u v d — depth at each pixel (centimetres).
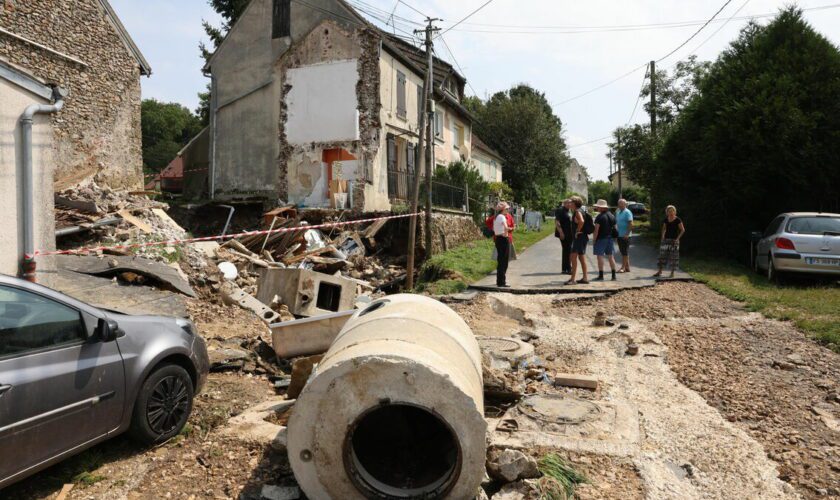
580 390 609
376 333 384
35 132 782
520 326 911
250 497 385
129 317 464
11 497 381
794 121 1553
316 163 2072
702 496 386
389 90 2098
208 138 2475
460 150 3062
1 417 346
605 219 1251
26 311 380
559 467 406
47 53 1508
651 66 2673
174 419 478
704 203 1788
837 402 556
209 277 1119
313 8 2069
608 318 929
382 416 415
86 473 412
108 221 1208
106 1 1694
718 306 1011
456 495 339
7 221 743
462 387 335
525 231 3056
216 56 2222
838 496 384
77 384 393
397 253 1936
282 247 1681
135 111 1825
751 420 523
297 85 2098
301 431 346
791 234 1237
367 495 340
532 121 4534
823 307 938
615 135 2847
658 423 513
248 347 773
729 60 1853
